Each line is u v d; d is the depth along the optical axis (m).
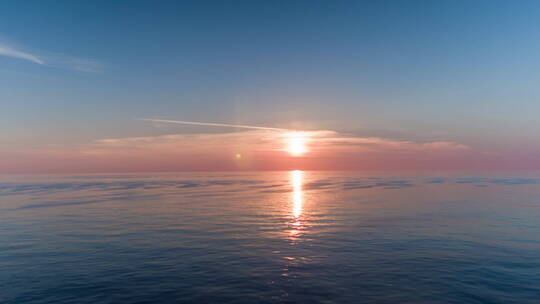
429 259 20.86
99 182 150.62
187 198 66.94
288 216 40.69
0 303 14.81
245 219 38.41
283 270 19.02
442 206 49.50
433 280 17.19
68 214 42.75
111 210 46.94
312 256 21.89
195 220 37.72
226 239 27.20
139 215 41.91
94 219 38.41
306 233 29.62
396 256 21.66
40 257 21.78
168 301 14.97
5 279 17.66
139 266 19.86
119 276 18.11
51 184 132.75
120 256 22.03
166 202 58.56
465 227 31.89
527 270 18.64
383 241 26.08
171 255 22.25
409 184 115.06
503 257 21.22
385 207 49.12
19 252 23.06
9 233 29.86
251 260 21.03
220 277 17.92
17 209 48.25
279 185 124.88
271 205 53.47
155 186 116.38
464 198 61.81
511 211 43.28
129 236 28.44
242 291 16.02
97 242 26.12
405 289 16.08
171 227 33.00
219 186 117.75
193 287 16.53
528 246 24.11
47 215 41.75
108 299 15.19
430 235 28.23
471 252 22.48
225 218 39.22
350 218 38.50
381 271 18.67
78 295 15.62
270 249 23.80
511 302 14.60
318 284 16.83
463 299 14.92
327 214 42.25
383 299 14.99
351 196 69.50
